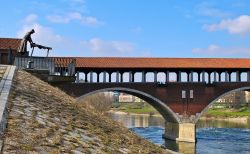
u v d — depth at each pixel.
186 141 59.84
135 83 59.03
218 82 62.22
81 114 10.29
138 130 76.19
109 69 57.47
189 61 61.91
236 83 62.62
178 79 61.28
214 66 60.75
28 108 7.74
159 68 59.19
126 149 7.71
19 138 5.36
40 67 22.80
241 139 62.91
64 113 9.01
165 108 60.59
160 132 72.81
